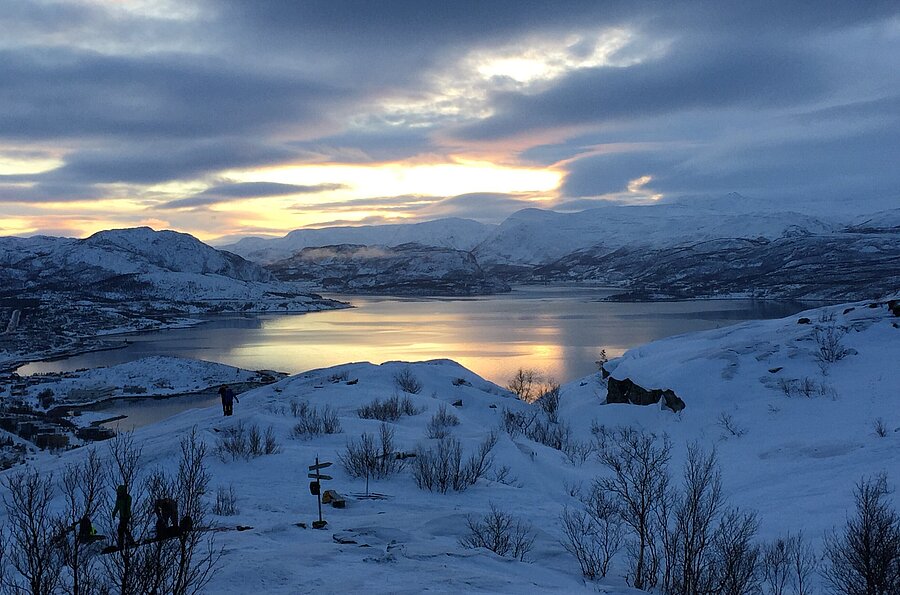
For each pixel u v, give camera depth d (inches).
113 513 347.3
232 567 374.6
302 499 690.2
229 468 829.2
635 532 563.5
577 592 381.7
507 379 3238.2
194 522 368.8
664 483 558.3
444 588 349.1
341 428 1082.7
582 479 885.2
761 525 589.3
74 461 844.6
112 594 311.9
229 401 1259.2
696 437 1221.7
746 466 966.4
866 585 405.7
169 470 780.0
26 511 337.7
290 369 4205.2
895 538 418.3
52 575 307.6
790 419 1185.4
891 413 1094.4
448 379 1797.5
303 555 419.8
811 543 513.7
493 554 455.8
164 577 313.7
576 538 512.7
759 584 424.2
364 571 386.6
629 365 1692.9
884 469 753.6
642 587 435.2
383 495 716.7
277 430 1045.8
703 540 434.0
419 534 518.0
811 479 777.6
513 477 836.6
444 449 860.0
